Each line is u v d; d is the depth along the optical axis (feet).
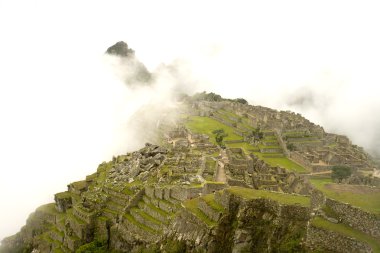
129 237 364.58
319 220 179.93
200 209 265.95
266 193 237.86
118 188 451.12
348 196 185.26
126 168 509.35
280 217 206.49
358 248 162.20
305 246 181.27
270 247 201.87
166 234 290.35
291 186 470.39
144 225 361.71
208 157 478.59
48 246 479.41
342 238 167.12
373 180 554.46
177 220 281.74
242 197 231.91
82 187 573.33
